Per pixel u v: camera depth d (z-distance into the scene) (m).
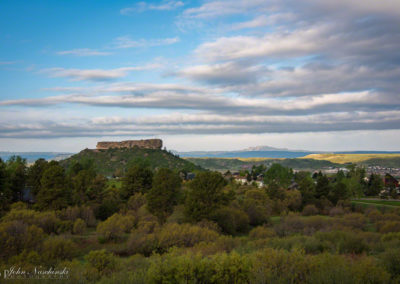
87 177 58.97
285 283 7.48
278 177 107.88
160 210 50.84
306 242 18.22
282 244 18.80
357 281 7.11
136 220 43.72
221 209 45.66
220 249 19.33
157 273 8.75
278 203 68.56
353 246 16.95
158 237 26.80
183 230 27.22
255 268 8.30
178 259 9.29
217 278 8.60
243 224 47.53
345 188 79.31
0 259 18.06
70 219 43.12
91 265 14.14
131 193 67.25
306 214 65.81
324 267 7.98
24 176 66.19
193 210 45.88
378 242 19.16
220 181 48.81
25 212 34.72
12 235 19.81
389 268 9.02
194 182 48.19
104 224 32.12
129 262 15.45
